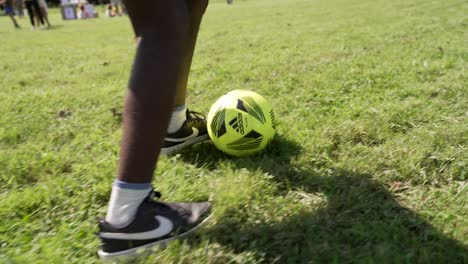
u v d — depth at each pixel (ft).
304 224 2.83
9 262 2.56
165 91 2.33
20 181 3.90
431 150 3.83
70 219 3.16
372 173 3.54
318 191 3.37
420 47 9.07
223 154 4.18
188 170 3.82
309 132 4.50
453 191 3.23
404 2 23.79
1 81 8.86
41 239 2.83
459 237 2.61
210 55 10.47
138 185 2.40
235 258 2.52
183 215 2.71
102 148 4.52
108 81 8.26
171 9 2.31
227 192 3.24
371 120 4.68
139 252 2.53
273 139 4.30
